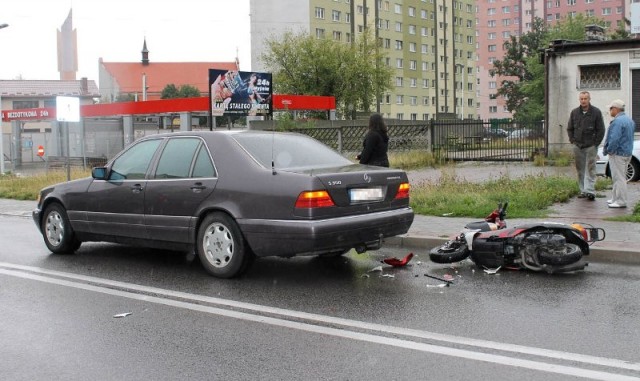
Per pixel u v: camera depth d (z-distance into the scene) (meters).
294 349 4.69
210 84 22.67
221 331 5.18
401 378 4.07
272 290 6.52
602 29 23.55
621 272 6.88
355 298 6.11
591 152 11.24
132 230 7.76
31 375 4.27
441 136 23.48
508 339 4.77
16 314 5.78
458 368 4.21
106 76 103.00
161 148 7.71
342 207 6.58
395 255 8.24
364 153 9.27
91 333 5.18
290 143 7.45
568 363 4.25
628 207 10.35
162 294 6.44
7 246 9.61
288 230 6.39
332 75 61.41
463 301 5.89
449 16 104.12
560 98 20.47
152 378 4.18
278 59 62.53
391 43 92.38
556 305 5.66
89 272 7.59
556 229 6.93
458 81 107.38
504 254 6.95
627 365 4.19
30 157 46.44
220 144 7.15
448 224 9.69
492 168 19.02
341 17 84.12
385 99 90.44
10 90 73.00
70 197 8.48
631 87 19.36
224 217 6.89
